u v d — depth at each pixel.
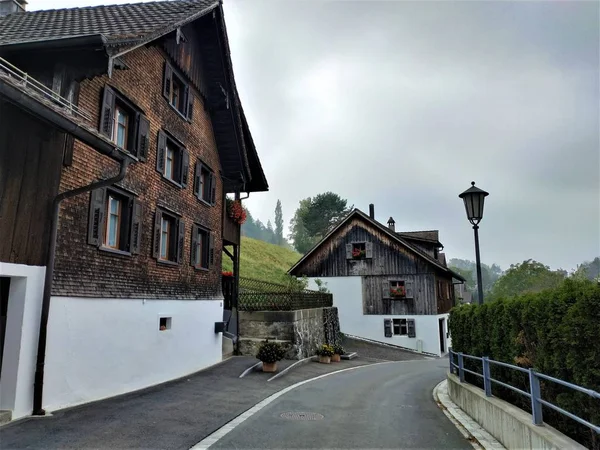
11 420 7.19
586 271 30.06
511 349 7.54
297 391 11.80
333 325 26.58
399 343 31.17
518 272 49.72
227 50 15.23
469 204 10.62
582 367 5.28
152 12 12.12
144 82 11.67
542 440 5.43
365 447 6.73
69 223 8.73
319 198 81.25
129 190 10.76
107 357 9.77
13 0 13.58
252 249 58.38
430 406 10.44
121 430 7.01
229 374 13.79
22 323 7.48
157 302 12.05
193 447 6.41
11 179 7.30
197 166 15.11
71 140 8.75
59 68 8.45
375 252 32.53
